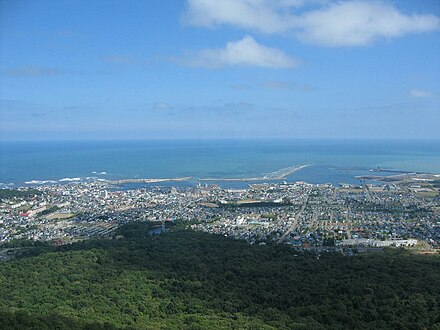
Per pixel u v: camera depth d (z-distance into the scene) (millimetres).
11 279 179625
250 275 194375
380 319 143875
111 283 178375
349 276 185125
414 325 138125
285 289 174625
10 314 128375
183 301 162500
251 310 156375
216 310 156125
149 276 190375
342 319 145625
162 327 134625
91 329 124312
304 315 152250
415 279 178750
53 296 160750
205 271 199750
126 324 137500
